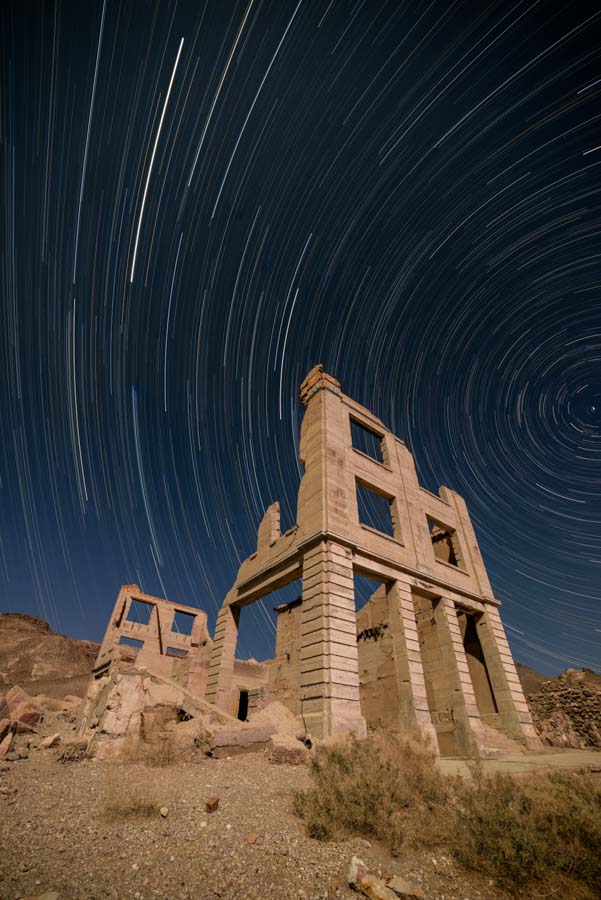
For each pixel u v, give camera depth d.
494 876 3.86
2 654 62.84
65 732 15.02
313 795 5.65
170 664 32.00
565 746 18.58
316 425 18.16
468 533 22.98
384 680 17.67
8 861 3.85
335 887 3.61
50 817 5.10
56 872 3.68
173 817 5.14
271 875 3.77
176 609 35.69
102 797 5.98
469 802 5.08
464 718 15.43
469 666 20.14
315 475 16.61
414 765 7.41
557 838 4.11
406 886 3.55
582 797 4.94
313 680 12.31
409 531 18.66
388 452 20.89
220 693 18.23
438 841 4.52
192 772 7.68
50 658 64.62
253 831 4.74
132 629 33.22
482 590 20.83
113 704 9.75
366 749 8.34
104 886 3.48
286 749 9.06
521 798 5.00
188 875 3.71
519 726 17.16
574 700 20.53
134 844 4.32
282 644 23.25
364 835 4.76
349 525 15.81
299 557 15.91
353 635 13.31
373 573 15.93
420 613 19.55
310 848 4.36
